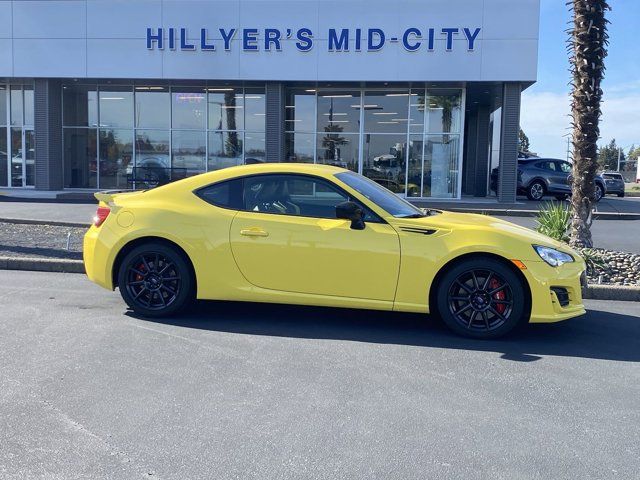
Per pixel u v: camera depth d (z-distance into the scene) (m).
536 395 4.24
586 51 8.66
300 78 19.27
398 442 3.50
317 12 18.94
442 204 19.22
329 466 3.22
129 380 4.38
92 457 3.28
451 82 19.14
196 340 5.36
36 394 4.10
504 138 19.22
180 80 20.25
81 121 22.05
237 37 19.31
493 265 5.38
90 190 21.91
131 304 6.03
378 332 5.73
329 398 4.12
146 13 19.53
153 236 5.88
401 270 5.46
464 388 4.34
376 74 18.95
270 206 5.80
